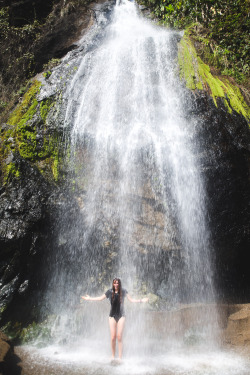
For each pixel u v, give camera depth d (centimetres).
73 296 644
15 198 606
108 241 672
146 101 770
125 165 691
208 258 684
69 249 650
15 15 1100
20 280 580
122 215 672
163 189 668
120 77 830
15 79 966
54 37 1044
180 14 1091
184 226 662
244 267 745
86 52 958
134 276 676
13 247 573
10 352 470
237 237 682
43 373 434
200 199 654
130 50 872
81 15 1134
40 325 580
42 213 612
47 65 985
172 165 668
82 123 740
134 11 1282
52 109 751
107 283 675
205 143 676
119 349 492
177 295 683
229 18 973
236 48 974
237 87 840
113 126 740
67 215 648
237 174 677
